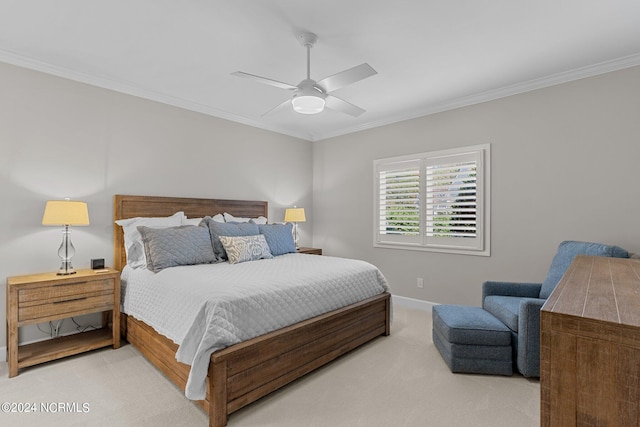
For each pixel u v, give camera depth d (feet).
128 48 8.54
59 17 7.18
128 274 9.77
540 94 10.48
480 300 11.82
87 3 6.69
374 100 12.26
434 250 13.01
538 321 7.58
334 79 7.62
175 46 8.44
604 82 9.36
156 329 7.88
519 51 8.63
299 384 7.56
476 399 6.93
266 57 9.02
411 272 13.75
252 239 11.24
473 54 8.81
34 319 8.11
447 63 9.33
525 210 10.79
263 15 7.09
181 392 7.15
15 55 8.77
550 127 10.29
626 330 2.10
